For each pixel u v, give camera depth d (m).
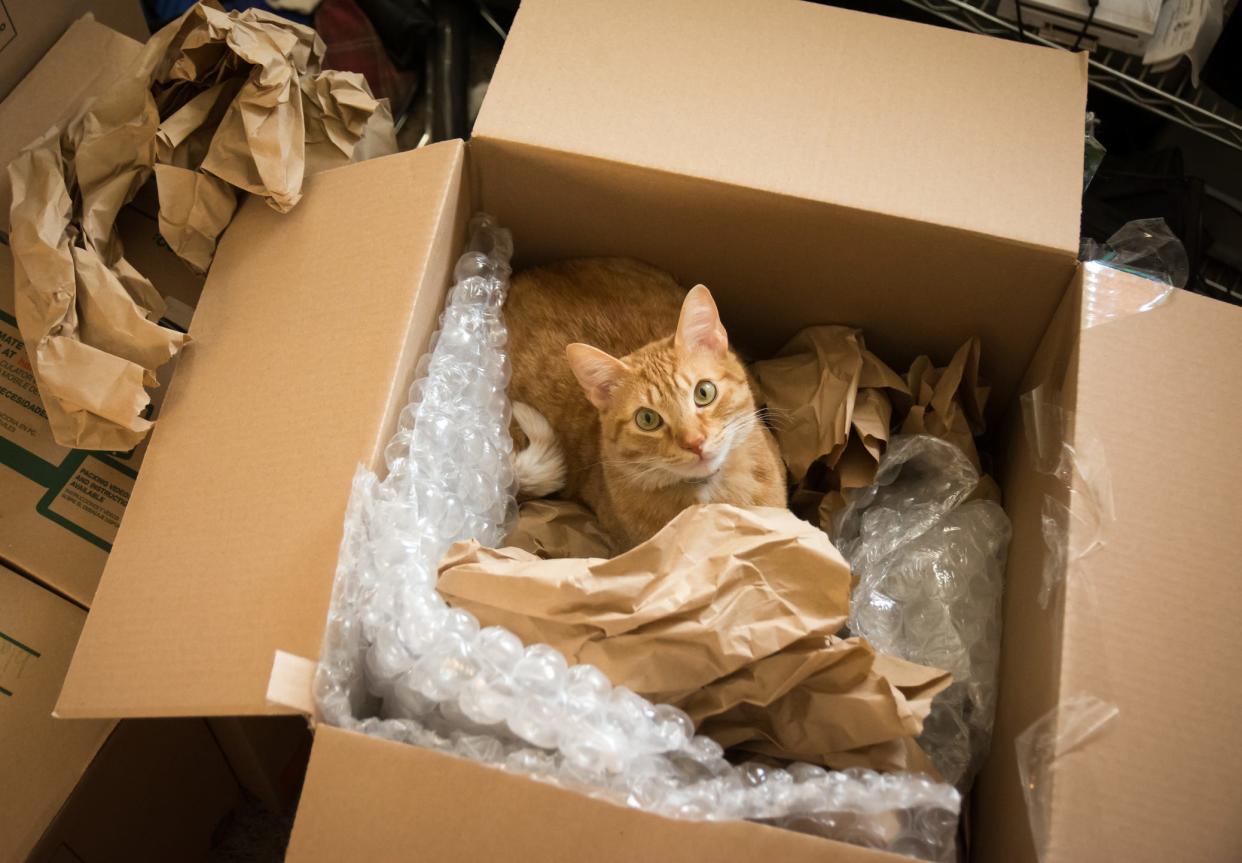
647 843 0.93
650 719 1.04
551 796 0.93
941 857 1.03
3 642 1.27
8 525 1.32
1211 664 1.04
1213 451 1.14
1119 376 1.17
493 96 1.30
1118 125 1.91
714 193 1.28
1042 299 1.29
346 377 1.15
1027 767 1.05
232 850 1.61
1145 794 1.00
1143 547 1.09
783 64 1.32
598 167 1.28
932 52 1.33
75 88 1.45
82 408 1.22
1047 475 1.22
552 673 1.03
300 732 1.53
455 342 1.29
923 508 1.38
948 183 1.25
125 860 1.41
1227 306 1.20
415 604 1.06
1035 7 1.65
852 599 1.33
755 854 0.93
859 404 1.41
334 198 1.28
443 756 0.94
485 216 1.40
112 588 1.11
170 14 1.99
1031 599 1.19
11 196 1.36
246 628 1.04
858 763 1.09
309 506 1.09
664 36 1.34
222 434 1.17
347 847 0.94
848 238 1.29
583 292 1.48
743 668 1.09
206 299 1.28
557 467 1.44
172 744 1.37
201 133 1.35
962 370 1.40
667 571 1.09
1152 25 1.60
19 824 1.21
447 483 1.22
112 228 1.34
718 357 1.34
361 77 1.40
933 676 1.13
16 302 1.25
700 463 1.32
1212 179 1.90
